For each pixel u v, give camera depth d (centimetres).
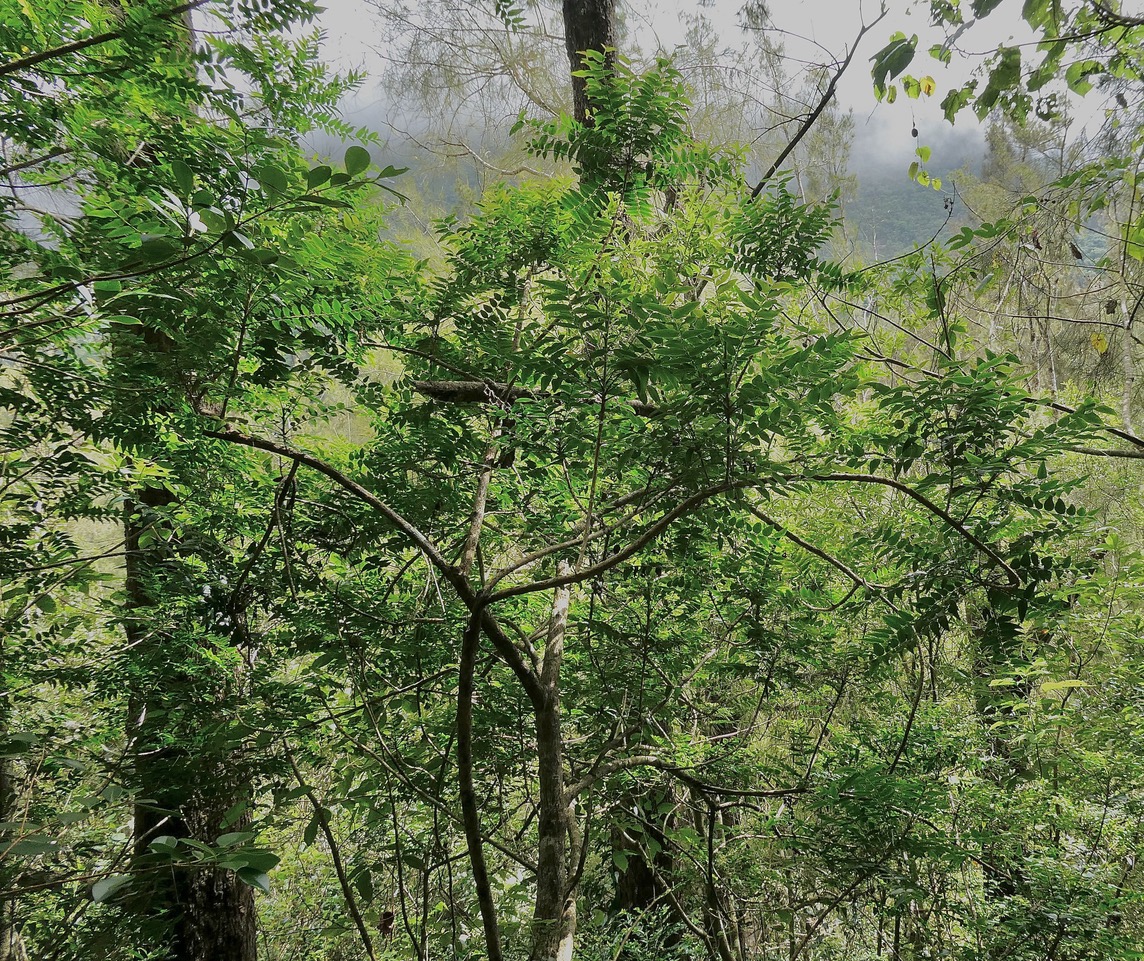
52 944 240
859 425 303
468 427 271
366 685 255
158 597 287
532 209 290
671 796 326
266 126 258
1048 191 309
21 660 279
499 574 179
